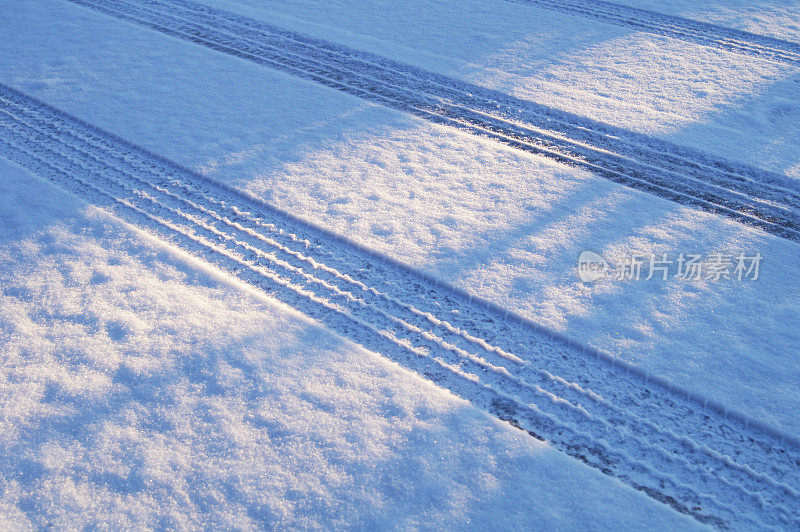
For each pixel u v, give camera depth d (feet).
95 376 10.05
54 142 17.26
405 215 14.46
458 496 8.38
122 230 13.67
